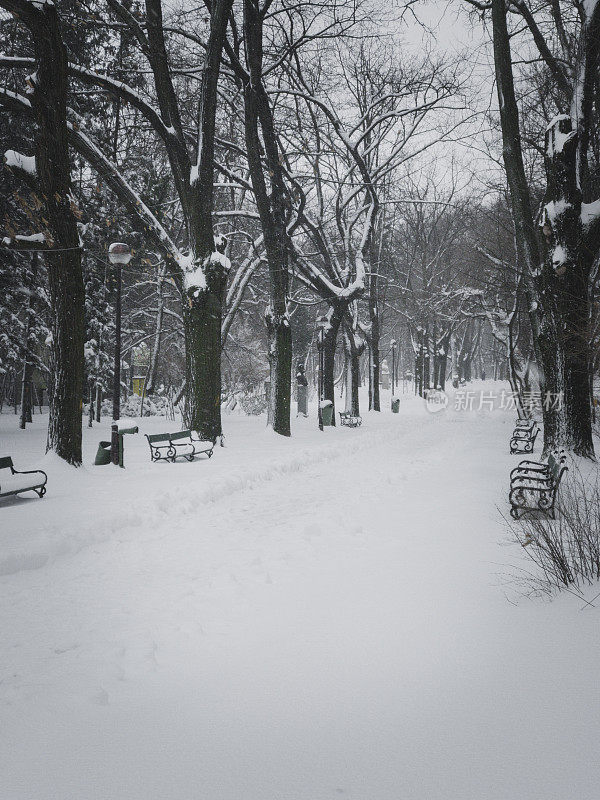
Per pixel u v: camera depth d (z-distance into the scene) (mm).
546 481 8672
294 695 3852
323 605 5504
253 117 20406
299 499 11250
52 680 4160
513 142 14578
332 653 4461
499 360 74625
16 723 3602
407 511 9617
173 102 17547
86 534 8203
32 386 42000
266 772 3043
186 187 17812
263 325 48375
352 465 16078
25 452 17828
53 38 11852
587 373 13375
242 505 10789
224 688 4008
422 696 3711
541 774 2842
